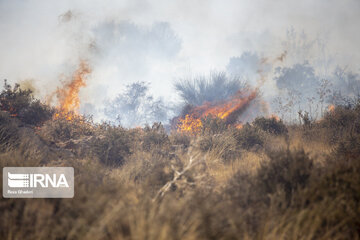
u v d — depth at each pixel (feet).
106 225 14.34
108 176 24.89
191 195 18.24
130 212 15.11
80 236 13.39
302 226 16.28
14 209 15.40
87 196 16.65
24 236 14.08
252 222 16.21
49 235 13.99
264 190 19.67
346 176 19.31
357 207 17.03
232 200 18.38
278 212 17.17
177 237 13.24
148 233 13.12
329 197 17.80
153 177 22.66
